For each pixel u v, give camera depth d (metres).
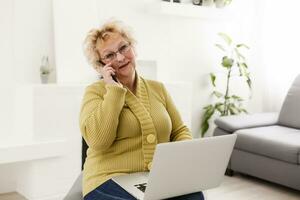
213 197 3.24
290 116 3.91
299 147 3.15
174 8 4.03
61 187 3.20
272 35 4.77
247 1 4.84
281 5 4.66
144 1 4.04
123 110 1.74
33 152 3.02
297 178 3.18
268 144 3.37
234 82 4.85
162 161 1.41
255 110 4.98
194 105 4.56
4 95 3.30
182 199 1.62
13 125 3.37
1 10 3.23
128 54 1.81
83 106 1.77
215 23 4.62
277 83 4.77
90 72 3.56
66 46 3.45
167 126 1.83
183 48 4.39
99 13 3.75
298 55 4.56
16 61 3.33
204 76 4.60
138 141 1.74
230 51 4.78
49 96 3.14
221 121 3.88
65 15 3.44
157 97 1.92
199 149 1.50
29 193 3.20
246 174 3.82
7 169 3.37
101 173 1.69
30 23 3.37
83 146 1.96
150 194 1.45
